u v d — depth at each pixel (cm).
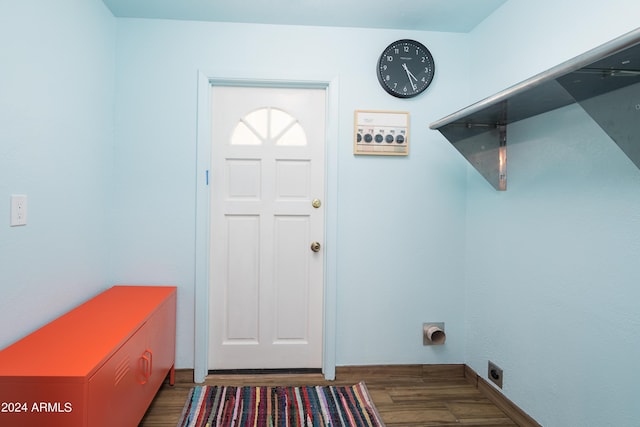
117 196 196
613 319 122
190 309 201
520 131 167
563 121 142
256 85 206
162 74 197
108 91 189
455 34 213
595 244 129
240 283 211
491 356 190
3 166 116
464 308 215
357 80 207
